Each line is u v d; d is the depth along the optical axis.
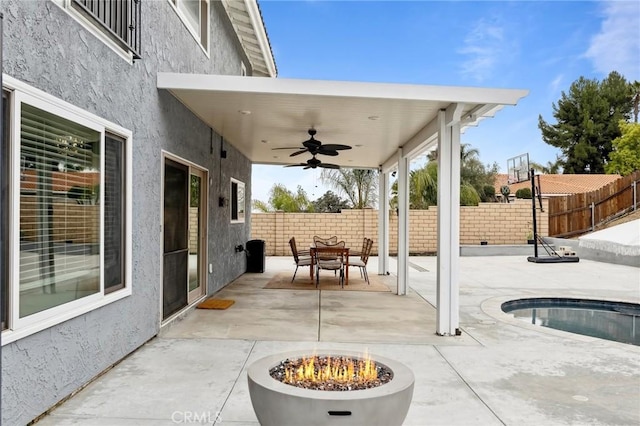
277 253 16.23
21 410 2.82
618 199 15.93
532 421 3.09
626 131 27.28
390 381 2.48
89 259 3.66
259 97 5.23
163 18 5.17
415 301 7.41
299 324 5.74
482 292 8.43
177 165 5.84
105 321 3.89
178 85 4.93
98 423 2.97
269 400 2.35
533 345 4.93
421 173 18.50
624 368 4.19
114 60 3.98
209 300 7.20
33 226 3.00
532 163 33.38
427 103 5.16
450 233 5.36
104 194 3.84
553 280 10.02
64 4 3.26
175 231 5.82
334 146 6.98
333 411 2.25
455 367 4.18
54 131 3.21
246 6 8.45
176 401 3.32
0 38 2.12
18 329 2.79
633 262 12.46
